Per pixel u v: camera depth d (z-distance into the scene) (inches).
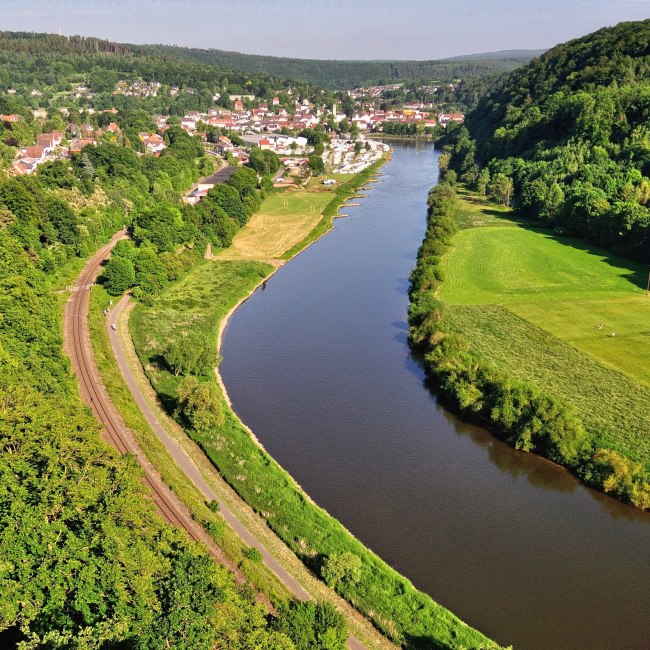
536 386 3836.1
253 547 2480.3
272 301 5703.7
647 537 2834.6
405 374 4328.3
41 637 1625.2
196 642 1605.6
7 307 3361.2
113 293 5187.0
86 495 1977.1
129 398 3555.6
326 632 1849.2
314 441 3499.0
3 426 2122.3
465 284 5831.7
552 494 3115.2
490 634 2292.1
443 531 2827.3
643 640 2304.4
